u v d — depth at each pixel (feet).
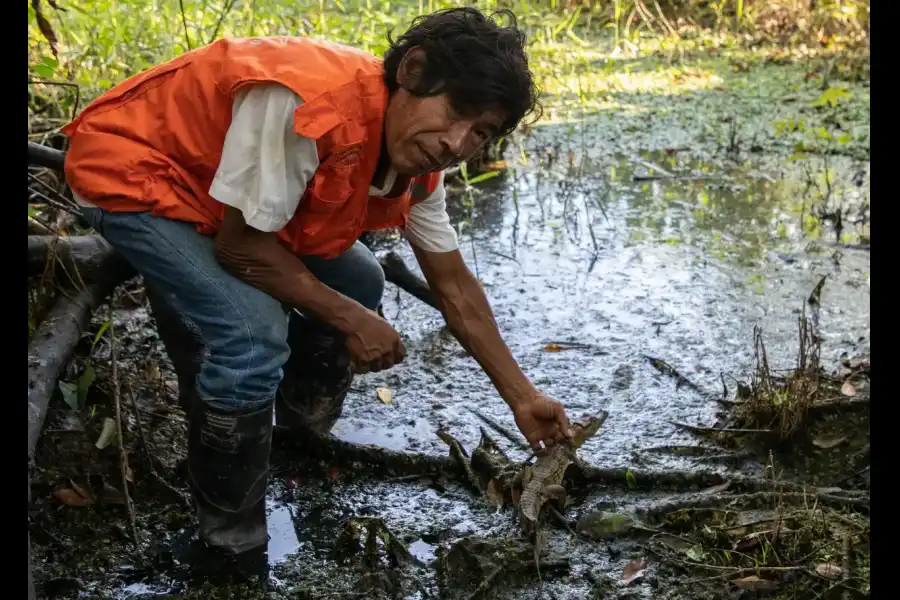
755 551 8.76
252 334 7.91
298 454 10.11
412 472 9.93
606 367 11.98
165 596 8.17
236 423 8.13
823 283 13.57
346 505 9.48
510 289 13.79
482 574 8.39
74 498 9.13
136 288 12.89
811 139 19.56
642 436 10.69
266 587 8.34
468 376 11.81
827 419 10.66
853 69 23.62
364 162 7.49
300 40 7.57
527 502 8.77
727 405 11.18
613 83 22.79
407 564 8.61
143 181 7.74
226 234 7.61
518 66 7.10
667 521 9.18
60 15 16.69
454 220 16.05
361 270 9.43
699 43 25.66
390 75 7.29
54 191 11.54
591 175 17.92
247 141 7.24
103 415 10.18
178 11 17.54
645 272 14.32
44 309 10.18
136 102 7.82
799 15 26.48
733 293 13.70
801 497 9.35
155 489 9.39
